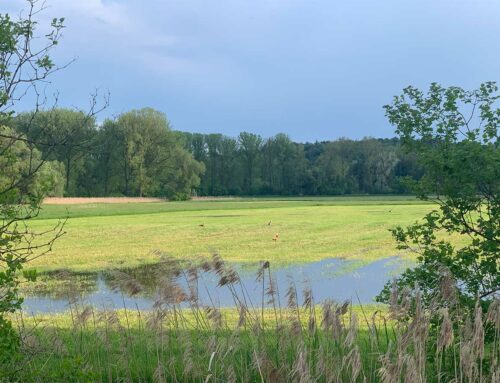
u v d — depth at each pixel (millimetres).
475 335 5762
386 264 24250
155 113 111688
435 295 7047
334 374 6180
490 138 7766
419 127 8109
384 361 5633
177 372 7840
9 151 6406
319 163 149000
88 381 6020
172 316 8914
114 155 109500
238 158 147875
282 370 6395
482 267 7520
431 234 8141
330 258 26719
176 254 28844
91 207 80688
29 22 6266
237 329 6938
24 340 7238
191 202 105062
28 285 19234
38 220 53469
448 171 7699
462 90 7973
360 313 13867
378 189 145250
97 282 20438
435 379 6781
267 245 32875
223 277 7215
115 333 10469
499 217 7586
